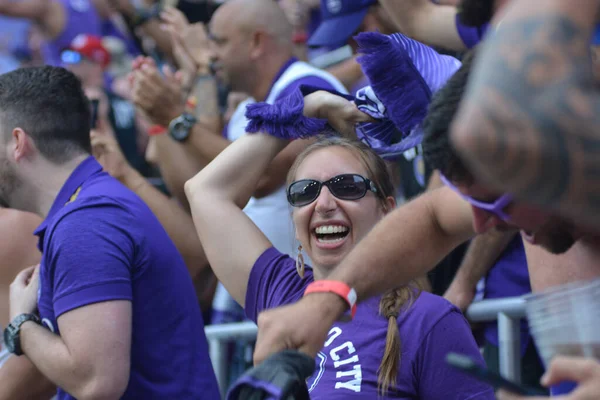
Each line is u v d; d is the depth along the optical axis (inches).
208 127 449.1
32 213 327.0
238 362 376.5
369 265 183.3
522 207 142.3
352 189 262.2
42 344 259.4
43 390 293.4
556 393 177.9
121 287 257.1
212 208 259.4
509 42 101.1
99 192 274.7
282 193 371.2
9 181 291.1
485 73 101.4
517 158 97.7
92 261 256.2
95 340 249.1
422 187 351.9
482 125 98.7
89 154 295.6
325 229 263.0
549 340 140.9
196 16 522.9
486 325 312.0
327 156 266.7
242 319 403.9
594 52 126.0
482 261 308.7
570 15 100.3
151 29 550.3
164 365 266.7
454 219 183.5
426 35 321.7
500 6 201.5
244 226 259.4
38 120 287.7
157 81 400.2
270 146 262.2
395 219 190.2
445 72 233.6
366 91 252.5
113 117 507.8
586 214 99.6
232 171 262.2
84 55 549.3
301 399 169.6
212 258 260.8
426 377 237.0
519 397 150.6
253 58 416.8
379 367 238.2
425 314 242.4
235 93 463.2
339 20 404.2
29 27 695.1
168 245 279.3
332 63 487.8
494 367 307.3
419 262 188.1
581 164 96.2
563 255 172.9
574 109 96.3
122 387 249.8
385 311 244.4
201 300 417.7
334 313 176.6
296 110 257.3
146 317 266.5
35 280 283.7
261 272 255.1
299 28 510.6
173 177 402.0
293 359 159.5
